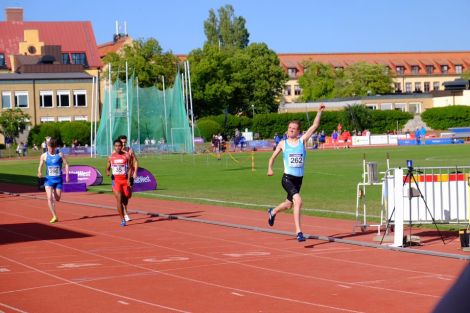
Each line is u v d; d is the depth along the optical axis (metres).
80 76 98.56
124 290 10.73
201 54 103.75
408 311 9.09
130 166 19.14
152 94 69.25
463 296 9.80
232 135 95.00
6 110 89.81
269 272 11.90
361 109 94.19
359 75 125.62
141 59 97.25
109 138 66.50
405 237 14.63
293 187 15.22
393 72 146.62
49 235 17.17
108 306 9.78
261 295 10.23
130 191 19.11
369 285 10.70
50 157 20.02
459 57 152.12
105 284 11.20
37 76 97.50
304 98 129.38
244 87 106.12
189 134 69.06
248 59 110.12
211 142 83.56
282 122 95.88
